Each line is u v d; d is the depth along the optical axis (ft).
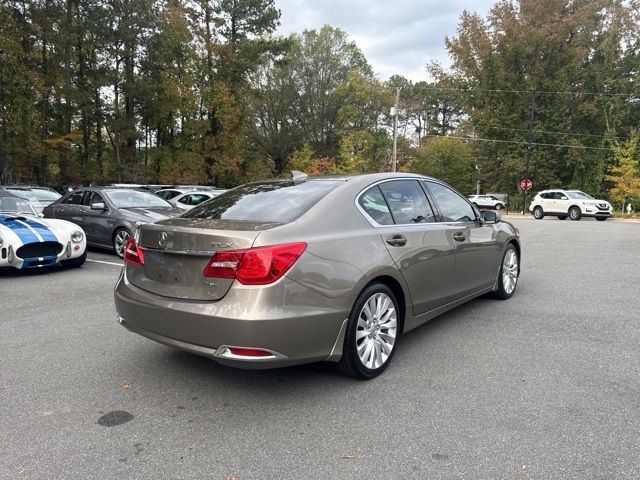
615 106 129.59
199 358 13.67
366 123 171.32
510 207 141.59
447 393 11.27
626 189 105.50
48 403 10.91
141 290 11.73
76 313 18.42
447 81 150.30
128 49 102.83
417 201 14.84
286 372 12.66
